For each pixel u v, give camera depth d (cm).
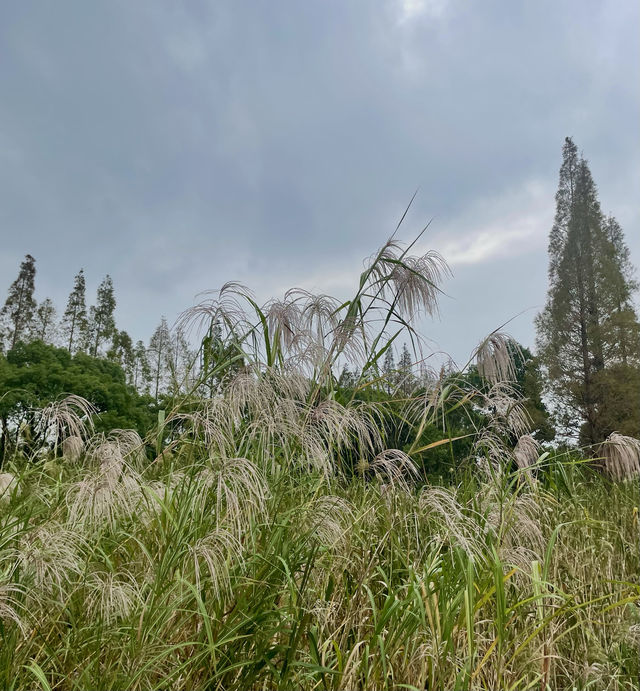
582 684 315
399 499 370
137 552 321
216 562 252
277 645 254
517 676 291
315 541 304
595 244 3438
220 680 244
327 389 430
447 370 455
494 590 278
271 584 270
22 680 234
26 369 2891
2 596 240
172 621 271
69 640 252
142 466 378
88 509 292
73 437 370
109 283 4494
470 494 400
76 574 280
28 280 4147
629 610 373
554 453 502
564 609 294
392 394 467
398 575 332
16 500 329
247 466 284
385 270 480
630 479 512
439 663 255
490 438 439
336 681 263
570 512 465
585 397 3228
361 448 395
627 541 455
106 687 227
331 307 448
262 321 423
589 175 3553
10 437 423
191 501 286
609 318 3272
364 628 302
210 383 414
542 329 3509
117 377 3606
